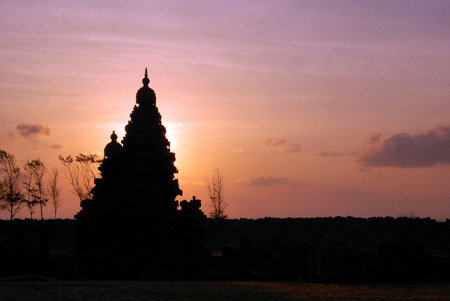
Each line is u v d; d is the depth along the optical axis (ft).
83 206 191.21
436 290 119.24
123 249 181.68
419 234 257.75
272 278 150.71
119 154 204.74
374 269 151.23
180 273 157.28
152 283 128.57
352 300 100.17
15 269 153.48
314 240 250.16
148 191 198.08
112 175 203.82
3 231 277.64
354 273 150.82
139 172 202.49
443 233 250.37
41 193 321.93
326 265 150.82
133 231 188.44
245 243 181.78
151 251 173.58
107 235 188.14
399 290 118.32
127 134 208.44
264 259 163.94
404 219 283.18
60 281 132.46
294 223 296.92
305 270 153.58
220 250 225.76
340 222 290.35
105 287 115.44
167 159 206.39
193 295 103.86
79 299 95.30
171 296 102.12
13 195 312.29
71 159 327.06
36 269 154.30
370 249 196.24
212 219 297.12
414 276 149.18
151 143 206.08
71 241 255.29
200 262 157.99
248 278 151.23
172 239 191.31
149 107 211.61
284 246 198.29
